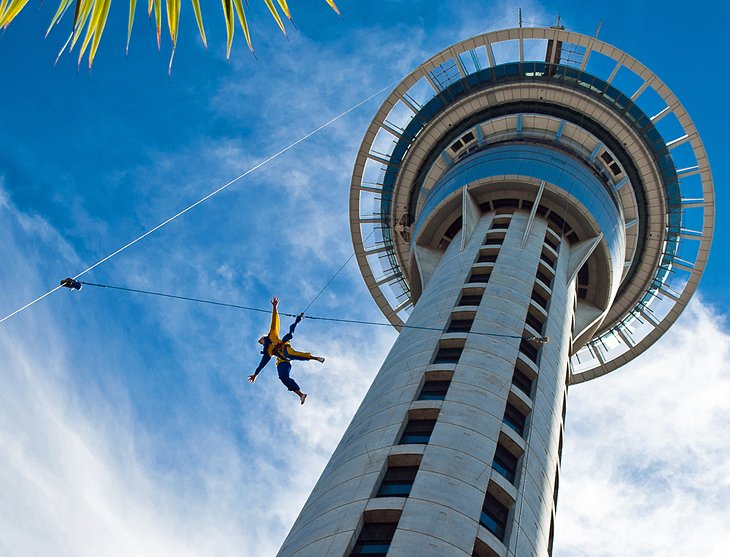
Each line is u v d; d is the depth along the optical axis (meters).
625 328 64.50
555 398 36.34
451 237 55.19
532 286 42.47
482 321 37.88
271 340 24.39
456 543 24.39
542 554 28.09
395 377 34.56
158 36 9.11
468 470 27.75
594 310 53.38
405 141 64.44
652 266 61.31
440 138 63.44
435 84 61.91
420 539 24.20
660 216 60.25
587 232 52.12
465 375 33.41
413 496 26.09
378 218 65.44
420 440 30.22
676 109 57.25
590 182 53.88
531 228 49.31
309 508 27.91
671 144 58.41
